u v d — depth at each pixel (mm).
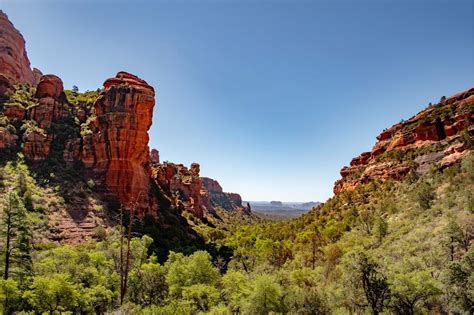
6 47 117875
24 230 32469
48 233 50031
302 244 70938
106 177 69312
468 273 24219
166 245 63562
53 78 82188
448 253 32688
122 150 71062
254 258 62750
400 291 23609
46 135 71000
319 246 63438
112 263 39688
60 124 76375
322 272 45875
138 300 35562
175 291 35969
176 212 91688
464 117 94062
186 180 135250
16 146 67625
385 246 47188
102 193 67500
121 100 74250
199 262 40156
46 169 65938
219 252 72375
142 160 76000
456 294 23766
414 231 47469
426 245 38188
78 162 71375
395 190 85750
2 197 49844
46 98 77375
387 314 23234
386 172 100000
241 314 30812
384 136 129375
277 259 62594
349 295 26438
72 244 50250
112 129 71312
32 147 67875
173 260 47500
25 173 62156
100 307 31719
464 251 32438
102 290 31594
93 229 56312
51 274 30766
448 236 33812
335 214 93875
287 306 29297
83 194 64125
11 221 31484
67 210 58406
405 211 65062
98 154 71500
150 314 28938
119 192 68875
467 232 34969
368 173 108188
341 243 61031
